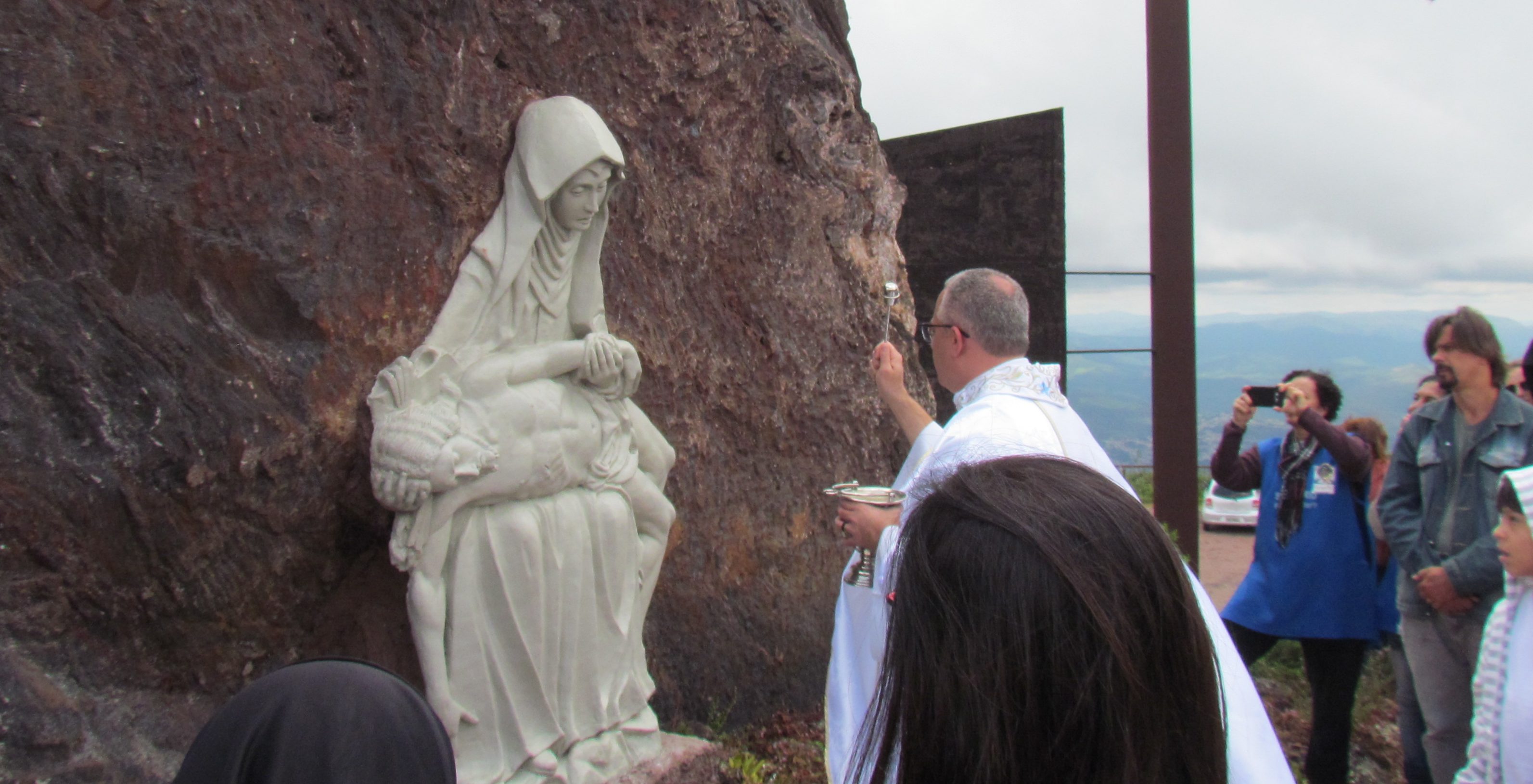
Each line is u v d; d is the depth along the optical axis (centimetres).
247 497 226
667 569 362
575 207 266
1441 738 322
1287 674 522
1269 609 388
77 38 198
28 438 196
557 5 298
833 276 445
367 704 126
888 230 487
